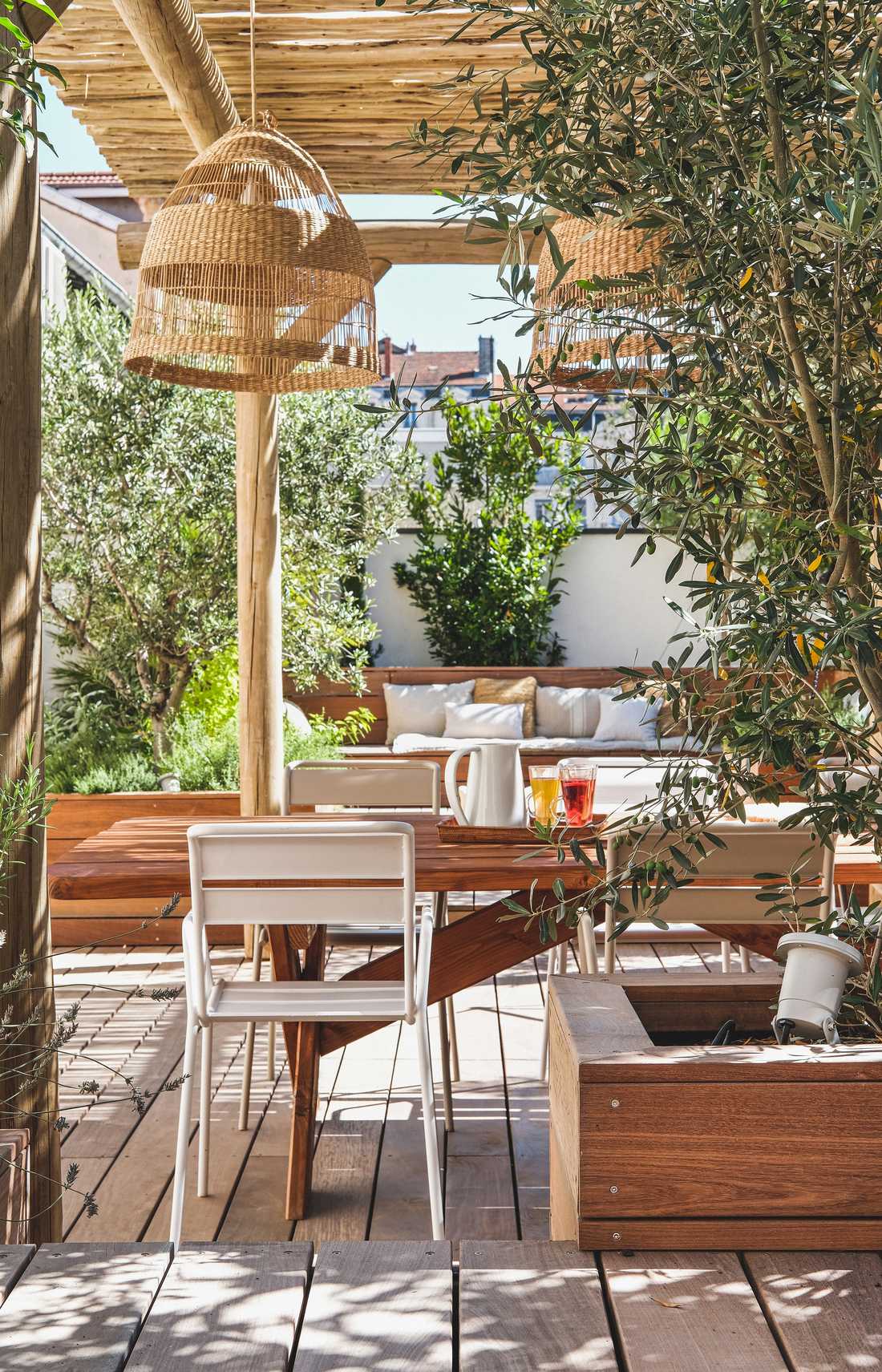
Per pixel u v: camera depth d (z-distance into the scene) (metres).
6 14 1.93
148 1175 2.80
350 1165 2.84
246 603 4.68
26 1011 2.05
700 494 1.19
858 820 1.25
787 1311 1.14
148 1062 3.60
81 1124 3.10
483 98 3.96
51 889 2.51
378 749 7.78
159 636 6.09
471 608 8.63
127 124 4.38
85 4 3.52
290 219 2.71
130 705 6.45
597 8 1.11
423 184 4.82
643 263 2.27
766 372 1.13
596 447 1.23
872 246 1.08
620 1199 1.26
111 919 4.98
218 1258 1.25
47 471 5.90
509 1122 3.10
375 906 2.24
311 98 4.09
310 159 2.86
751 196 1.09
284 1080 3.45
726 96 1.13
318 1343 1.09
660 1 1.11
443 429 8.77
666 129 1.13
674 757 1.29
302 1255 1.27
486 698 8.18
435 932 2.79
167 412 6.04
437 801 3.61
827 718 1.23
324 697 8.34
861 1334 1.10
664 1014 1.66
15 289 2.03
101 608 6.16
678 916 2.61
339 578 7.63
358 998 2.32
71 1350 1.08
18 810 1.98
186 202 2.78
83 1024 3.95
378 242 5.21
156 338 3.05
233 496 6.04
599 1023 1.42
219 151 2.77
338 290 2.98
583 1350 1.08
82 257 9.07
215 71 3.51
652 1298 1.16
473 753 2.82
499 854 2.62
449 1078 3.06
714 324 1.20
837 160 1.07
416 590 8.72
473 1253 1.26
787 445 1.23
